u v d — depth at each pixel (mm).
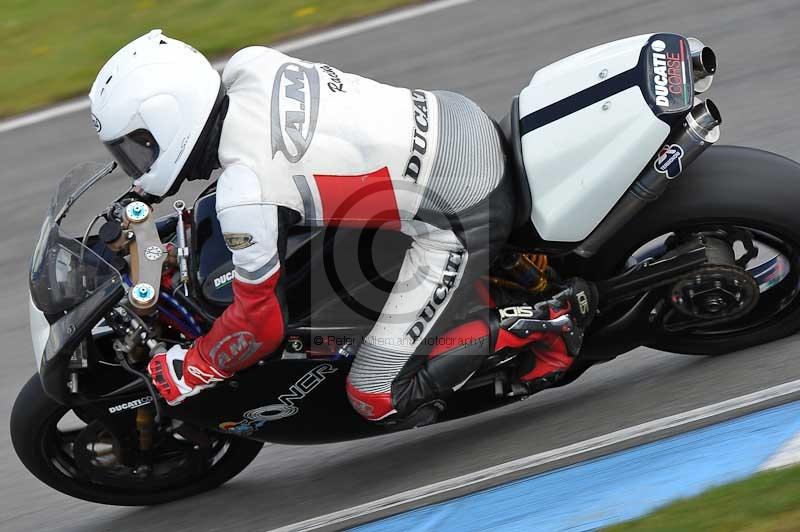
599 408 14641
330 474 15312
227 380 13570
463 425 15898
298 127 12102
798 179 13836
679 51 13484
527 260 13922
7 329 19844
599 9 26375
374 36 27312
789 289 14578
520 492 12609
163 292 13516
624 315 14547
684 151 13062
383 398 13281
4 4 34000
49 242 13516
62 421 16891
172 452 15062
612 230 13492
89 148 25000
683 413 13414
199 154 12242
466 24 27016
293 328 13344
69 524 15219
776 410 12680
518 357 14266
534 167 13406
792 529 10414
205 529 14430
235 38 28453
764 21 24156
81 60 29188
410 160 12523
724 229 14094
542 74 14359
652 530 10945
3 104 27656
